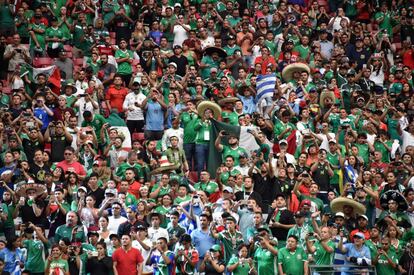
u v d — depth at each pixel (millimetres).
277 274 79250
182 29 112188
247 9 115188
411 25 119062
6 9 111312
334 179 93500
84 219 83688
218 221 83250
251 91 102562
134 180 89562
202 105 96125
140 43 109938
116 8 112812
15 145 92062
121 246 81000
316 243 81250
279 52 112062
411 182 94125
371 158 97250
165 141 96062
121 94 101375
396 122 103250
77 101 98688
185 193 88000
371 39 115062
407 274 83000
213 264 79375
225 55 108000
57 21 110438
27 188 85062
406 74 110250
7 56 106500
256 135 95188
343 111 100500
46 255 82500
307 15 116312
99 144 95875
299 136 96812
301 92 103500
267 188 89500
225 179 90438
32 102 98875
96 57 106188
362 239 80812
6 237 83812
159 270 79875
